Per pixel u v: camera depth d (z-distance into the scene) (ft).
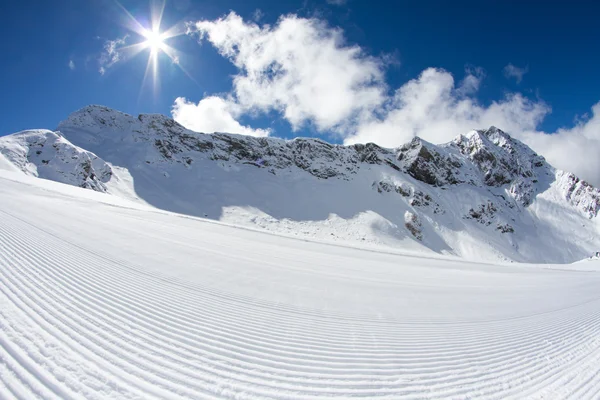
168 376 11.62
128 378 11.14
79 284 19.98
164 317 17.01
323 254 62.28
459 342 19.31
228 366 12.91
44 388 9.97
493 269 82.94
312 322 20.12
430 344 18.37
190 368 12.35
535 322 26.89
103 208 68.85
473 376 14.73
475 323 24.70
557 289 51.19
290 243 70.74
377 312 25.05
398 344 17.80
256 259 43.60
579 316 30.89
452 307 30.22
